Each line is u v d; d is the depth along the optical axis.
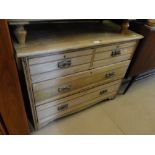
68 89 1.07
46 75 0.87
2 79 0.72
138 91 1.79
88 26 1.14
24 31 0.73
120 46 1.07
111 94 1.51
